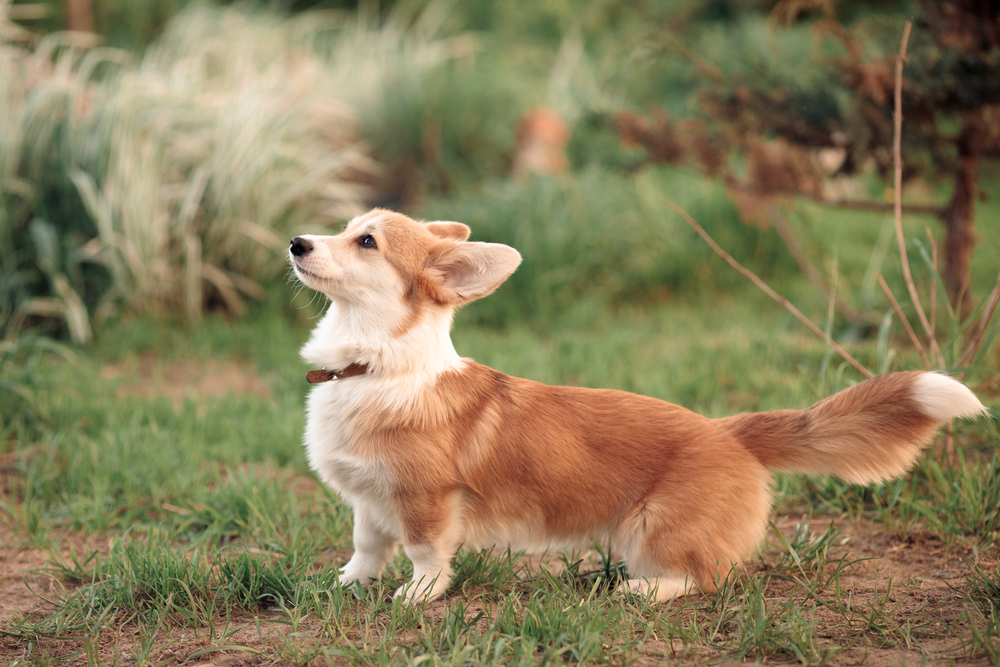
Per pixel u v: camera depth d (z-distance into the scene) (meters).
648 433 3.25
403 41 12.51
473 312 7.77
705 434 3.26
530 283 7.98
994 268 8.16
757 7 14.23
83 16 11.15
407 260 3.31
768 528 3.96
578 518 3.27
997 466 3.90
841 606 3.06
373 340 3.25
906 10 9.37
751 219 7.27
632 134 7.00
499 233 8.31
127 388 6.13
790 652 2.76
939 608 3.08
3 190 6.80
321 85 10.73
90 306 7.04
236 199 7.58
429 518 3.17
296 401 5.81
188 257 7.25
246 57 10.18
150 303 7.23
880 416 3.12
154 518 4.27
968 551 3.62
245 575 3.32
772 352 6.24
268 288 7.77
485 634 2.89
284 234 7.87
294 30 12.62
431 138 10.84
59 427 5.21
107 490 4.39
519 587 3.41
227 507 4.19
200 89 8.46
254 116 7.81
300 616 3.06
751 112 6.33
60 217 7.08
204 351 6.81
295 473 4.84
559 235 8.29
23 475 4.66
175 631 3.05
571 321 7.68
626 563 3.28
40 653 2.92
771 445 3.25
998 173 7.54
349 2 15.95
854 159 6.02
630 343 6.89
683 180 9.62
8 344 5.74
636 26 14.54
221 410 5.60
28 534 3.95
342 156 8.61
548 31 15.47
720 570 3.15
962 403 3.01
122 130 7.20
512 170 10.73
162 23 13.36
